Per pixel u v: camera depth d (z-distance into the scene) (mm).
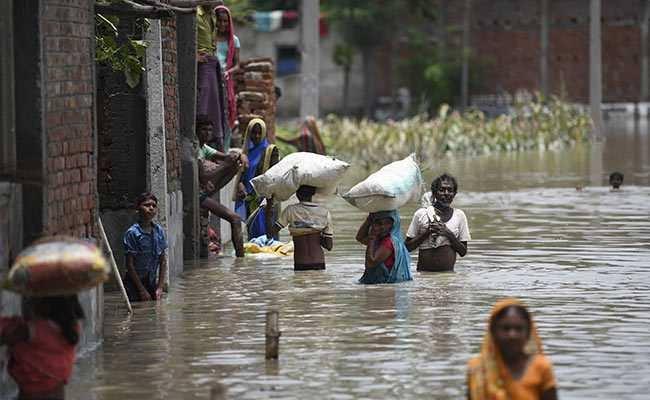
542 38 160125
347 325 29438
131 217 37281
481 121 103125
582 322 29438
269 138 59375
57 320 21094
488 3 163000
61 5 26375
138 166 37250
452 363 25484
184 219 41688
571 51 162500
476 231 47000
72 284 20641
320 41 156625
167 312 31922
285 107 153625
